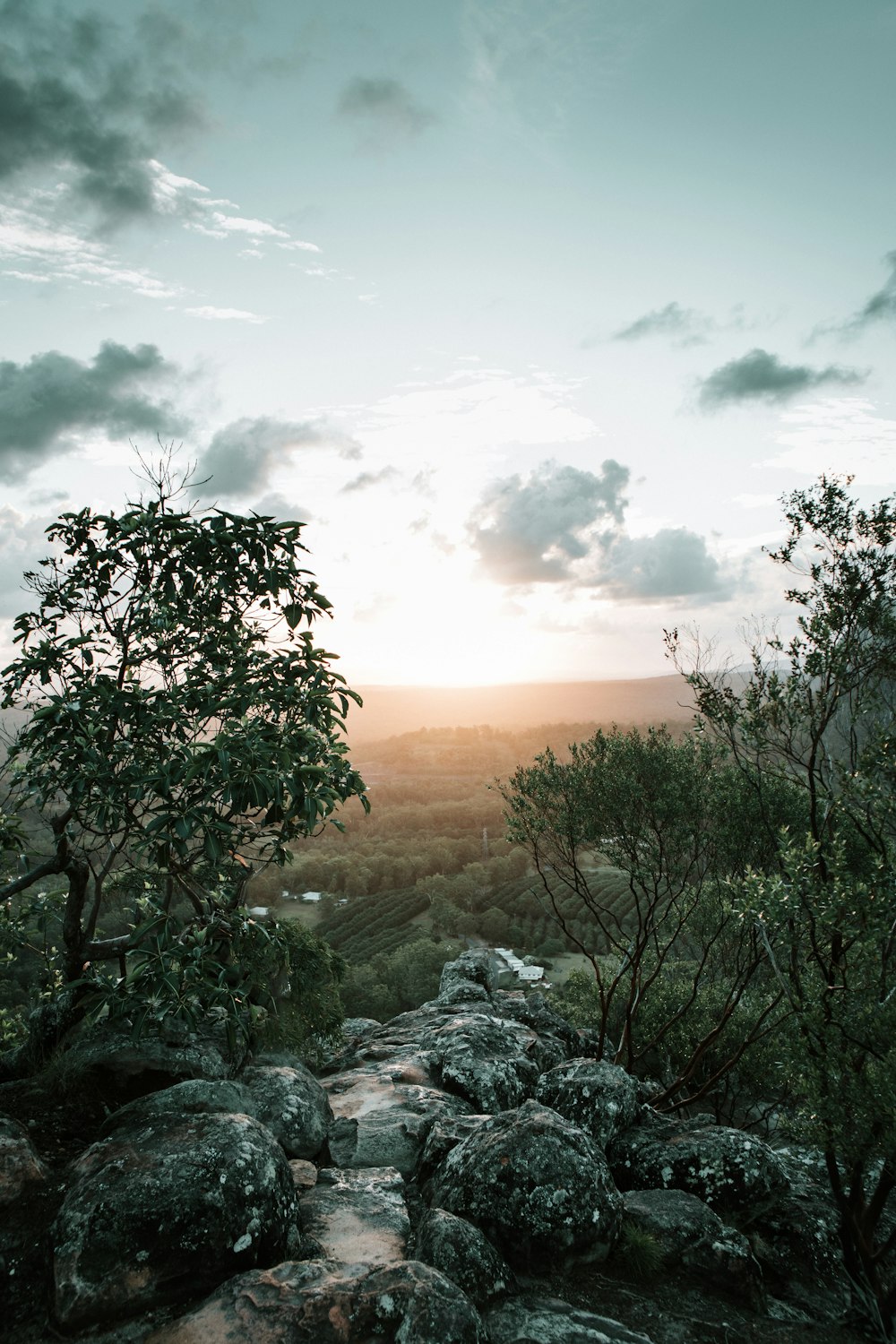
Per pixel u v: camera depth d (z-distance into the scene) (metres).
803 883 6.89
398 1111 9.29
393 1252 5.84
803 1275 6.58
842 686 7.74
